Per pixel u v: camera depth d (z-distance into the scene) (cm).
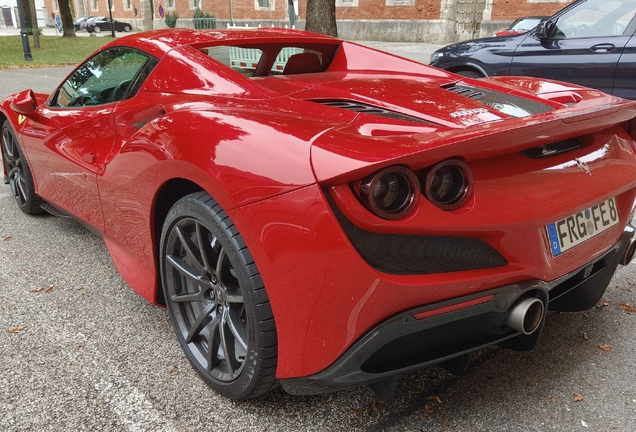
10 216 395
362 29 2709
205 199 182
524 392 203
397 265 153
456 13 2467
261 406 195
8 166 402
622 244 224
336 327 154
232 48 271
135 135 217
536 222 171
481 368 218
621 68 513
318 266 151
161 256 215
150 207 214
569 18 555
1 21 6372
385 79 260
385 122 183
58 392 201
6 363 219
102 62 291
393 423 186
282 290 160
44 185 339
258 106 205
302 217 151
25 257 323
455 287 159
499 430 183
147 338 238
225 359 191
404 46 2333
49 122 314
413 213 149
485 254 167
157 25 4228
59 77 1289
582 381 209
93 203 270
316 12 1097
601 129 197
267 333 169
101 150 261
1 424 183
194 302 217
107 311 262
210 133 183
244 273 169
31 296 276
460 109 209
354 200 146
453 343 173
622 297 279
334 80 255
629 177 212
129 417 188
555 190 179
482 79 287
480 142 150
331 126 174
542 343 236
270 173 159
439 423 186
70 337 238
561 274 186
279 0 3191
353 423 186
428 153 143
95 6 5344
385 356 164
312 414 191
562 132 172
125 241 246
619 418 189
